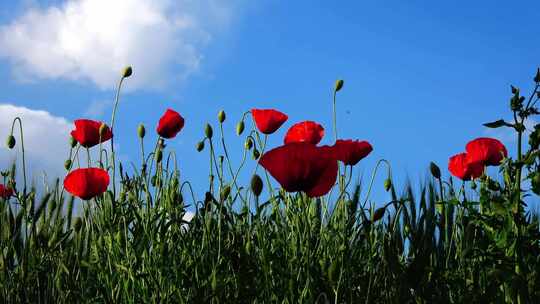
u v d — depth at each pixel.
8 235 1.60
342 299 1.37
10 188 1.62
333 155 1.19
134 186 1.57
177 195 1.53
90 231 1.61
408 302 1.36
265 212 1.55
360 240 1.44
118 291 1.44
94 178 1.46
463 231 1.51
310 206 1.54
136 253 1.42
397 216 1.43
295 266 1.39
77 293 1.52
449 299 1.41
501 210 1.31
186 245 1.46
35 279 1.62
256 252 1.49
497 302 1.32
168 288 1.41
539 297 1.30
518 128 1.30
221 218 1.49
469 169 1.55
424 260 1.39
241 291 1.43
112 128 1.60
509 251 1.31
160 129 1.60
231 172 1.56
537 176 1.28
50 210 1.64
